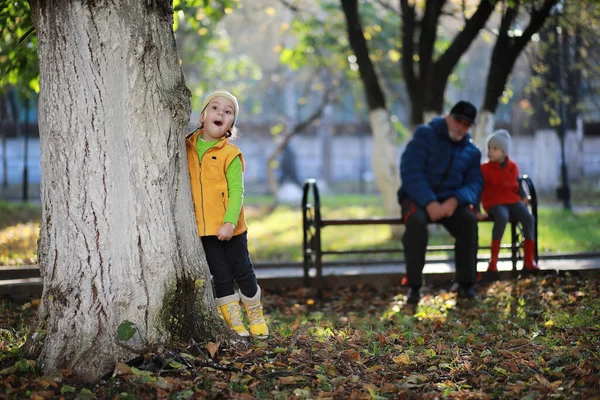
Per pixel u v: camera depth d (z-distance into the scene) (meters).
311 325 7.06
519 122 36.06
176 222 5.11
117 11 4.82
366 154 44.25
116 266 4.81
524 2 11.82
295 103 40.47
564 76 16.53
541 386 4.76
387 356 5.48
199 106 23.23
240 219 5.72
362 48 14.33
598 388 4.68
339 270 9.93
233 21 29.59
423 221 8.15
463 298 8.20
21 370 4.72
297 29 18.12
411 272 8.20
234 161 5.52
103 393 4.43
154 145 4.95
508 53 13.37
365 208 24.11
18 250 12.30
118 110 4.82
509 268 9.38
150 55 4.93
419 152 8.34
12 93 27.33
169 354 4.83
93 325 4.77
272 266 10.64
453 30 22.42
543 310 7.29
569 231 14.73
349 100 40.69
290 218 21.61
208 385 4.60
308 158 43.47
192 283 5.14
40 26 4.88
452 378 5.04
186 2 8.81
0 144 37.44
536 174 28.64
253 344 5.42
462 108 8.31
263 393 4.59
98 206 4.79
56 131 4.81
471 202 8.26
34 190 32.81
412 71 14.13
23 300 8.23
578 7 13.88
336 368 5.09
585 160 39.28
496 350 5.67
